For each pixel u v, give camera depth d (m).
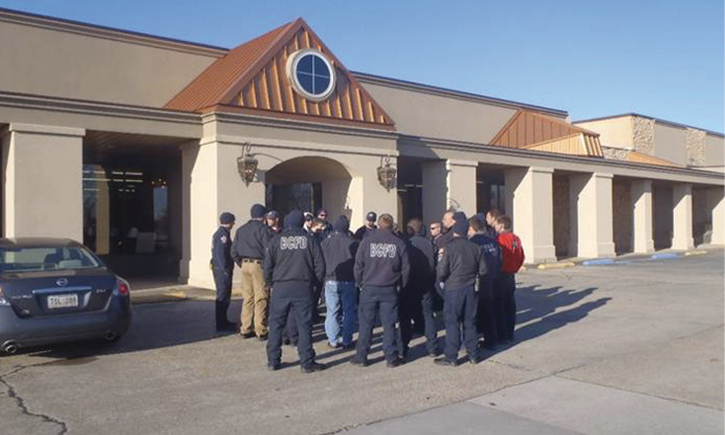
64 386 7.19
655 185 33.28
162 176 21.03
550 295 14.71
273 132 15.70
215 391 7.00
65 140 13.36
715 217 35.66
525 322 11.26
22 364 8.20
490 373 7.76
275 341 7.96
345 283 9.25
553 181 27.95
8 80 15.95
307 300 7.87
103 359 8.49
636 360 8.27
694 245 34.59
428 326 8.79
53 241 9.27
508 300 9.61
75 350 9.02
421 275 8.64
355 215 17.72
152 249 21.06
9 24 16.00
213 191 14.92
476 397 6.75
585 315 11.88
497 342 9.51
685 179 31.28
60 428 5.79
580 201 26.14
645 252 29.06
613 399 6.62
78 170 13.52
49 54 16.56
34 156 12.98
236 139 15.06
